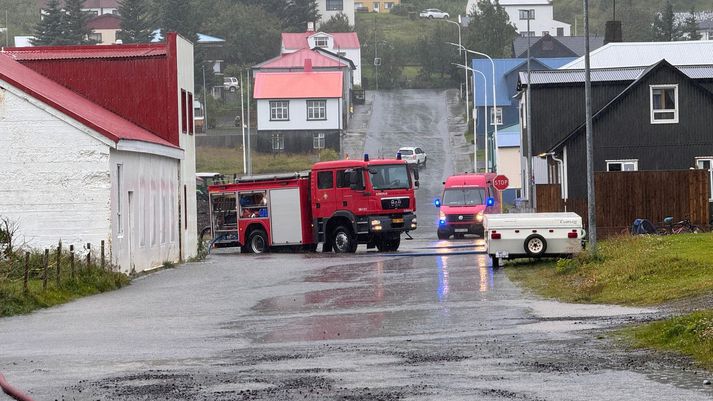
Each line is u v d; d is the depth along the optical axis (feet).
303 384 96.48
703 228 308.60
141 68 301.02
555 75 414.62
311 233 333.62
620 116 378.32
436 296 179.73
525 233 231.30
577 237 230.27
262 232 340.18
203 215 428.15
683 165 376.89
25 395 91.40
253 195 341.00
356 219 319.88
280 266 265.75
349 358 112.68
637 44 479.00
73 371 107.76
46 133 235.20
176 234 299.79
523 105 437.99
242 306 174.50
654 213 315.17
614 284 174.91
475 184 398.21
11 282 185.26
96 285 203.82
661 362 102.42
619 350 110.83
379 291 192.03
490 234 231.71
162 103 300.61
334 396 90.02
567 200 326.85
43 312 169.17
